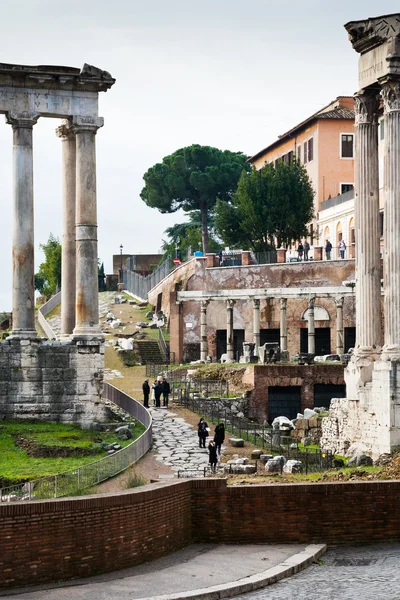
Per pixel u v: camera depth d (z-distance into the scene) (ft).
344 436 192.03
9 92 205.98
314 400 266.98
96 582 93.97
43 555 92.84
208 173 485.97
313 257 358.02
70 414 206.18
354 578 99.50
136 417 212.84
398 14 178.50
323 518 111.75
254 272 347.56
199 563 101.91
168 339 340.80
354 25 184.14
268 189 400.06
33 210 207.51
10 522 91.30
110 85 210.18
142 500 101.09
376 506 113.19
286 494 111.14
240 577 97.30
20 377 204.95
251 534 110.22
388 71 177.68
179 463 180.04
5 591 90.07
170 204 499.10
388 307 177.27
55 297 377.71
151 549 102.27
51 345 205.98
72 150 224.74
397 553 109.19
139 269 499.10
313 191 408.87
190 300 325.62
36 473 166.71
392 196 177.88
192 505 109.91
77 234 209.46
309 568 103.60
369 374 183.01
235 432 216.54
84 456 184.14
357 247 187.32
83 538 95.35
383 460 170.30
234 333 345.51
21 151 206.18
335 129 415.23
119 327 360.69
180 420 224.53
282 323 315.99
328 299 330.34
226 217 412.77
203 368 283.38
